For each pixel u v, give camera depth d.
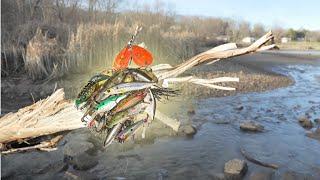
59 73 16.73
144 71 2.14
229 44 2.16
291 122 12.42
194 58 2.20
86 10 27.36
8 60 17.61
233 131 11.03
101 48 17.50
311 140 10.44
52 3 25.58
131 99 2.08
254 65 29.14
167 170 8.07
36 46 16.98
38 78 16.55
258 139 10.36
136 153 8.88
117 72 2.13
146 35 19.39
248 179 7.73
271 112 13.81
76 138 9.59
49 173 7.80
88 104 2.15
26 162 8.22
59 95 2.32
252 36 66.75
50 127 2.23
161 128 10.44
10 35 19.47
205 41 38.88
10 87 15.42
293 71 27.61
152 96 2.10
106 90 2.08
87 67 17.06
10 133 2.25
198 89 16.14
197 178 7.74
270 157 9.01
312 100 16.50
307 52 48.88
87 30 18.02
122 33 18.20
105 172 7.91
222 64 27.14
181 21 37.28
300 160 8.91
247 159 8.84
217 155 8.99
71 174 7.71
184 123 11.55
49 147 2.37
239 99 15.74
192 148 9.36
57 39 18.83
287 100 16.27
